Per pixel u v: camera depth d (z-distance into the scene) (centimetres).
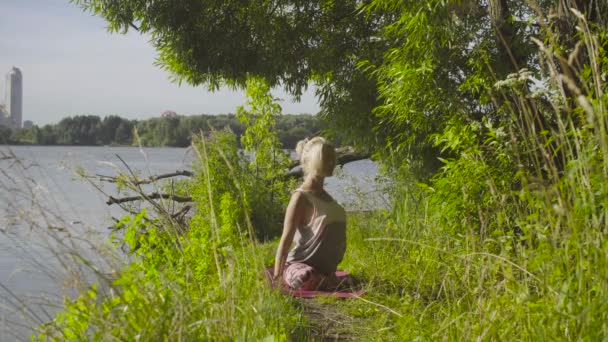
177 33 1334
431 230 592
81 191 995
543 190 288
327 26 1274
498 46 647
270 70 1290
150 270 330
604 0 496
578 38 475
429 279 485
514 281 309
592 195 263
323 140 544
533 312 280
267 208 1167
